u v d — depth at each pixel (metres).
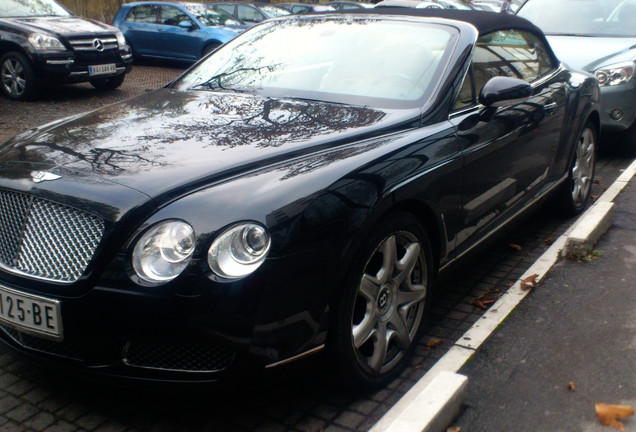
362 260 2.80
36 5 11.20
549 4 8.73
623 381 3.07
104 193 2.64
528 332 3.52
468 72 3.82
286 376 2.65
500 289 4.17
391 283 3.06
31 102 10.20
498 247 4.88
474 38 4.00
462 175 3.46
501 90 3.64
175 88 4.14
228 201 2.58
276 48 4.25
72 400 2.95
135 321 2.49
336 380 2.89
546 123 4.54
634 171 6.67
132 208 2.57
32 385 3.05
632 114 7.22
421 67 3.77
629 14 8.27
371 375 2.98
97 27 10.96
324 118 3.40
